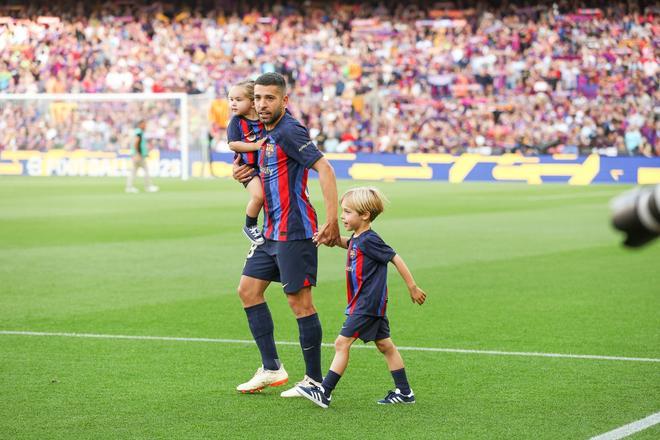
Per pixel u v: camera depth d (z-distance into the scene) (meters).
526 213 59.81
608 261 37.88
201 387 18.08
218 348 21.73
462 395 17.41
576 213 59.94
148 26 126.56
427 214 59.22
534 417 15.86
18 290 30.36
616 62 114.69
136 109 108.31
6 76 123.75
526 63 115.94
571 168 96.50
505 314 26.20
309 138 16.56
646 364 20.02
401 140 109.94
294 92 118.62
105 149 108.00
